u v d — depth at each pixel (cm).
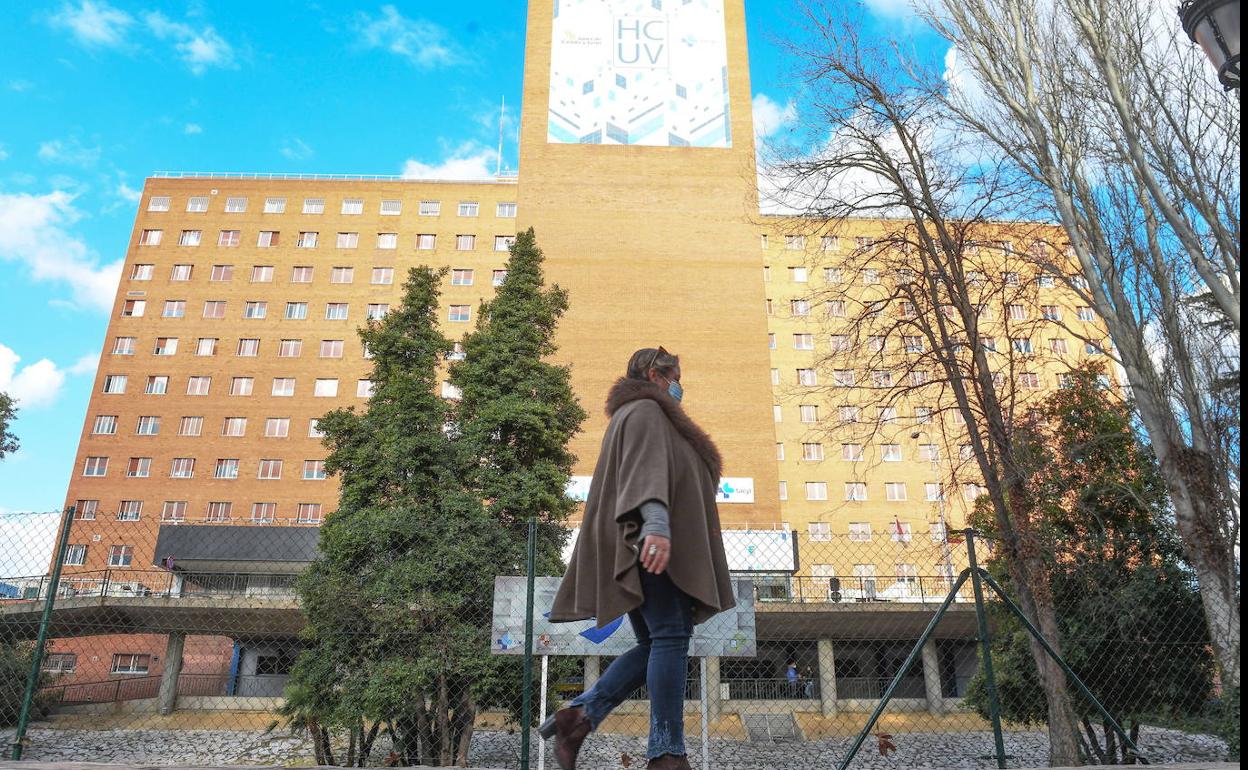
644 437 210
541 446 1827
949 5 1502
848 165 1559
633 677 217
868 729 542
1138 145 1209
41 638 579
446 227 6122
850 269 1600
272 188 6203
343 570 1526
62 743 2086
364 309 5888
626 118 5394
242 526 4028
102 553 5131
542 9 5666
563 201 5172
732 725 2697
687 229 5138
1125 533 1502
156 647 4381
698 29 5644
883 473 5372
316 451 5491
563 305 2061
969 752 1869
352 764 1505
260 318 5838
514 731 1798
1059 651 1223
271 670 3769
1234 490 1108
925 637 584
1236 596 1081
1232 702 1056
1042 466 1412
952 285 1463
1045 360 1652
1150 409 1212
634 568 196
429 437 1661
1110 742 1391
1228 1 401
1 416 3625
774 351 5719
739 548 3884
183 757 1931
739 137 5378
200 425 5538
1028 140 1402
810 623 3350
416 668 1380
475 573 1500
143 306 5825
